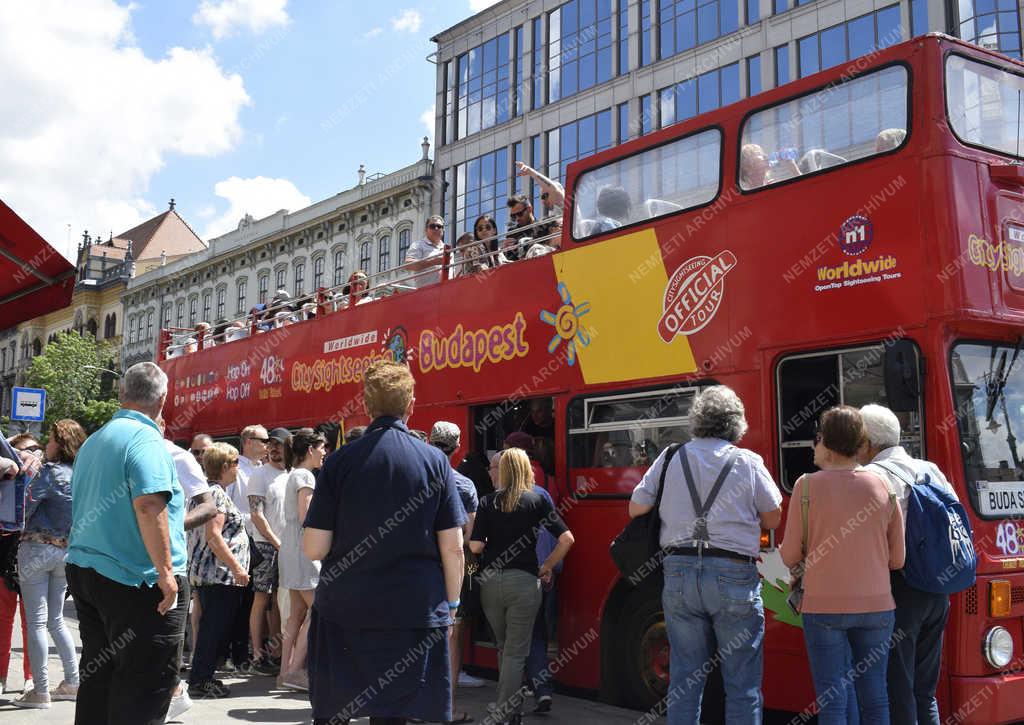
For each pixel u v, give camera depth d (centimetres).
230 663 985
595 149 3450
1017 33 2405
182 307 6031
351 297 1155
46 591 732
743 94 2988
